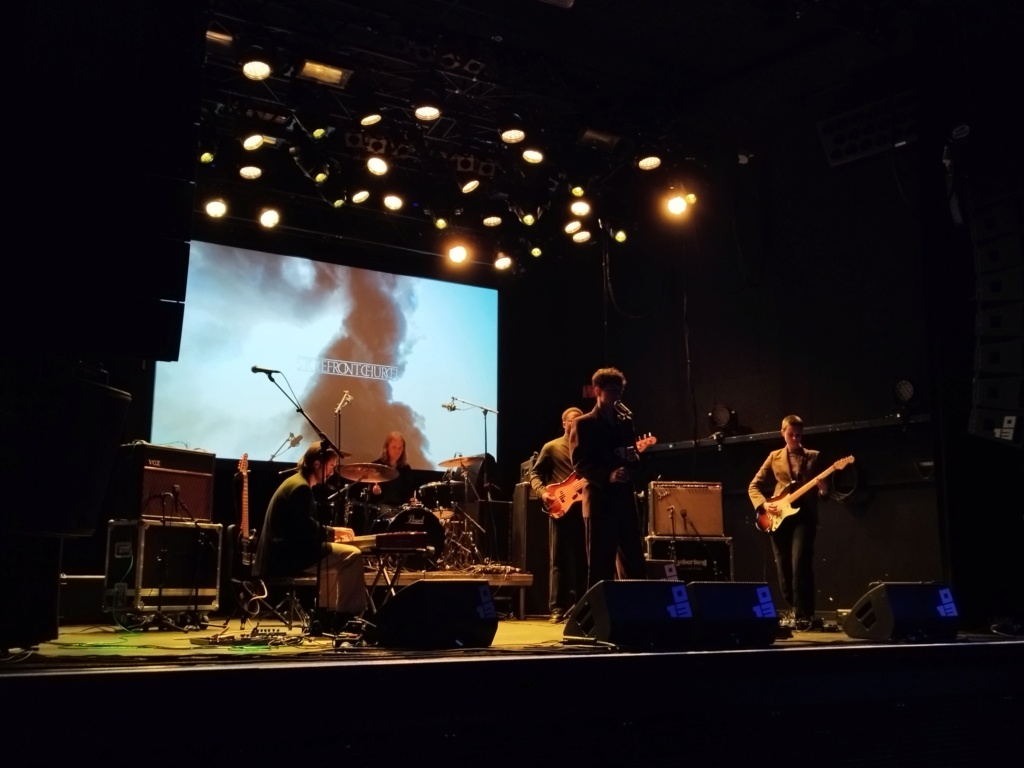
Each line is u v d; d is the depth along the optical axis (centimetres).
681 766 329
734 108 816
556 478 686
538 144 749
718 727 340
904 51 716
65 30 302
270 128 712
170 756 251
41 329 292
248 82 716
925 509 703
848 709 369
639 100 773
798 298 802
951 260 593
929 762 377
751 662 352
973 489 570
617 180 860
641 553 461
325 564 502
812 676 364
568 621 389
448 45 673
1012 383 523
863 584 738
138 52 310
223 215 819
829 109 788
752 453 829
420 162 806
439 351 954
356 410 902
